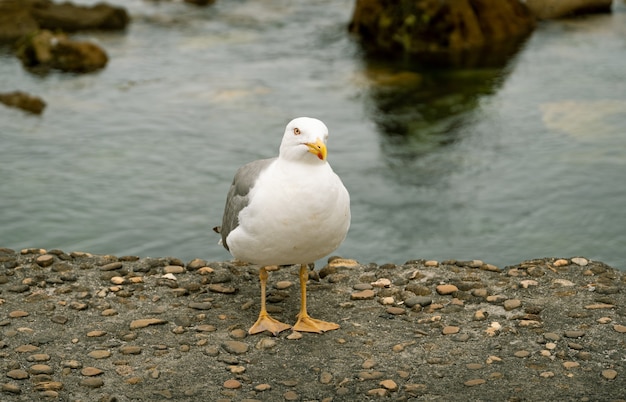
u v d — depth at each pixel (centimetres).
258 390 552
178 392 552
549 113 1534
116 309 670
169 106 1608
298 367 583
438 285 699
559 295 679
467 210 1194
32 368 575
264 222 590
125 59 1900
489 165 1335
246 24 2183
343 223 607
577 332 613
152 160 1372
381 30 1984
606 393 537
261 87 1708
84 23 2116
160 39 2058
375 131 1484
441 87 1700
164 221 1174
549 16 2112
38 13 2095
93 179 1303
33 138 1463
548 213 1180
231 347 607
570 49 1891
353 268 749
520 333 620
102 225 1162
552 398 533
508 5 2008
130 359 594
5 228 1151
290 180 583
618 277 707
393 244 1105
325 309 674
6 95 1611
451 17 1919
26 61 1850
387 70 1806
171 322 650
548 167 1320
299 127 579
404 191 1257
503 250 1084
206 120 1535
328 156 1384
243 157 1375
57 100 1644
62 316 654
